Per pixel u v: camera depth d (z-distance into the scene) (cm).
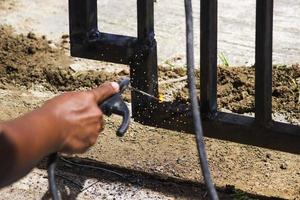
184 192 548
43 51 721
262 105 505
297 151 512
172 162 577
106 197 546
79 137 330
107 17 778
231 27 752
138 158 583
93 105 337
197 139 389
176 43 733
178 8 786
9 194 554
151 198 543
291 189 545
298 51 712
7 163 297
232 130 521
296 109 634
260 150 586
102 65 702
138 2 512
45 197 551
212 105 523
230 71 669
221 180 556
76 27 529
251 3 791
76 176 565
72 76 684
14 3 808
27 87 682
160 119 538
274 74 668
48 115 320
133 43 522
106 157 584
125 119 371
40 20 775
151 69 530
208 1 493
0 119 636
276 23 755
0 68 697
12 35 744
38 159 314
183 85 667
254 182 554
